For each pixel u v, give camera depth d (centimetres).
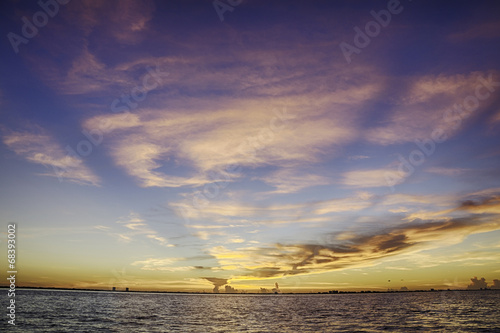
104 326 4494
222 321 5534
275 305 12631
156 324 4900
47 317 5394
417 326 4578
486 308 8100
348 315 6731
